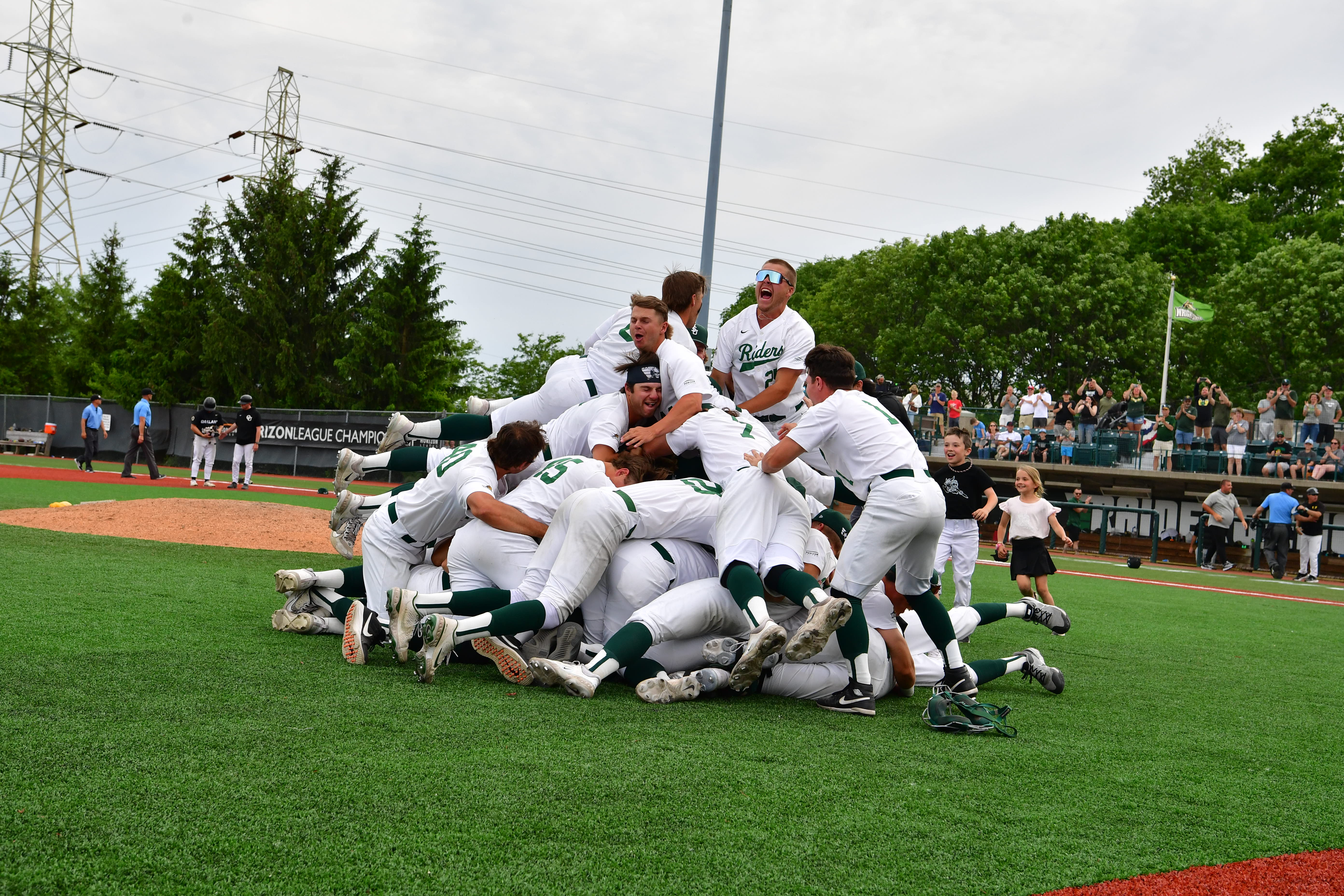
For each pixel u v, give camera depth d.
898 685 5.13
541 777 3.15
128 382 40.94
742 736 3.89
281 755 3.20
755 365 6.69
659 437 5.46
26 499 14.55
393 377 38.62
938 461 26.23
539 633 4.86
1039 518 8.81
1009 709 4.66
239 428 19.70
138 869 2.31
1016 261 39.25
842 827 2.91
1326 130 46.62
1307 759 4.21
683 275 6.38
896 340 40.72
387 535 5.24
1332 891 2.72
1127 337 37.50
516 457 5.12
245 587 7.26
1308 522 18.11
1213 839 3.07
